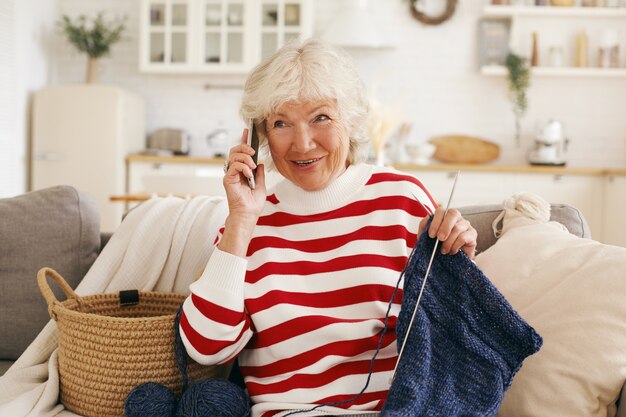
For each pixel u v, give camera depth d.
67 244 1.86
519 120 5.29
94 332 1.40
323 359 1.32
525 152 5.29
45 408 1.43
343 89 1.39
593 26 5.16
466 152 5.29
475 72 5.30
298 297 1.39
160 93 5.57
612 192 4.59
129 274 1.77
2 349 1.83
